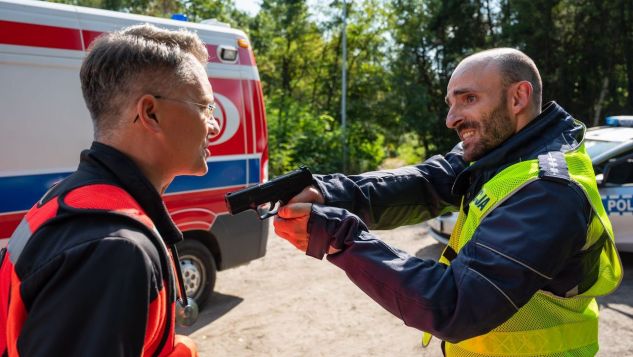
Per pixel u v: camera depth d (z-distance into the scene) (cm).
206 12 2341
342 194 172
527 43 2073
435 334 125
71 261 86
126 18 356
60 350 83
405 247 639
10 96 302
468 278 122
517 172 136
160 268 96
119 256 88
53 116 321
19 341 86
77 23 332
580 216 128
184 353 108
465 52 2144
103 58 105
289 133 1384
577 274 142
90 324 84
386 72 2159
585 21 2064
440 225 565
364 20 2219
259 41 2275
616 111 2145
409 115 2042
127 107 106
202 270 415
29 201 311
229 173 410
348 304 453
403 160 2256
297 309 443
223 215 411
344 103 1847
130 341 86
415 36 2102
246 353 365
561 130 150
